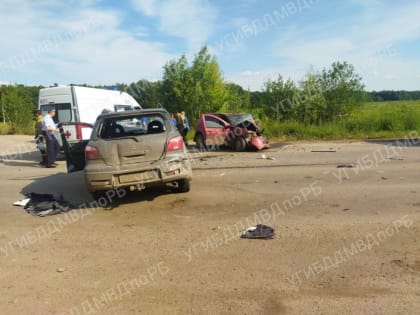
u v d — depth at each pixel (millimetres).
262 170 9016
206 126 14633
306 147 14031
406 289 3121
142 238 4637
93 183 5777
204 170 9422
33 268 3895
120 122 6391
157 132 6285
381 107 20906
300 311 2873
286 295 3117
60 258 4133
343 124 18281
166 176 5879
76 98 12000
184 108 25328
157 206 6051
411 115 18172
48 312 3025
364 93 19719
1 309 3082
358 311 2838
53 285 3488
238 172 8875
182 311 2957
